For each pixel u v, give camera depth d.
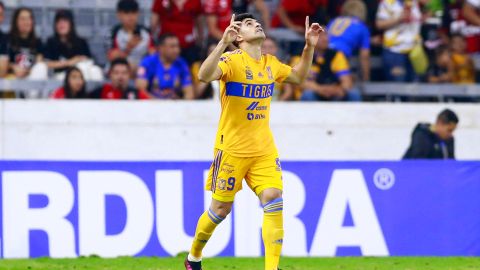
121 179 33.28
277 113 42.12
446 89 45.84
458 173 34.78
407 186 34.47
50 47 44.09
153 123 41.41
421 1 47.44
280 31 45.72
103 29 47.72
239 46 23.25
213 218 23.67
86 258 32.31
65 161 33.12
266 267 22.91
